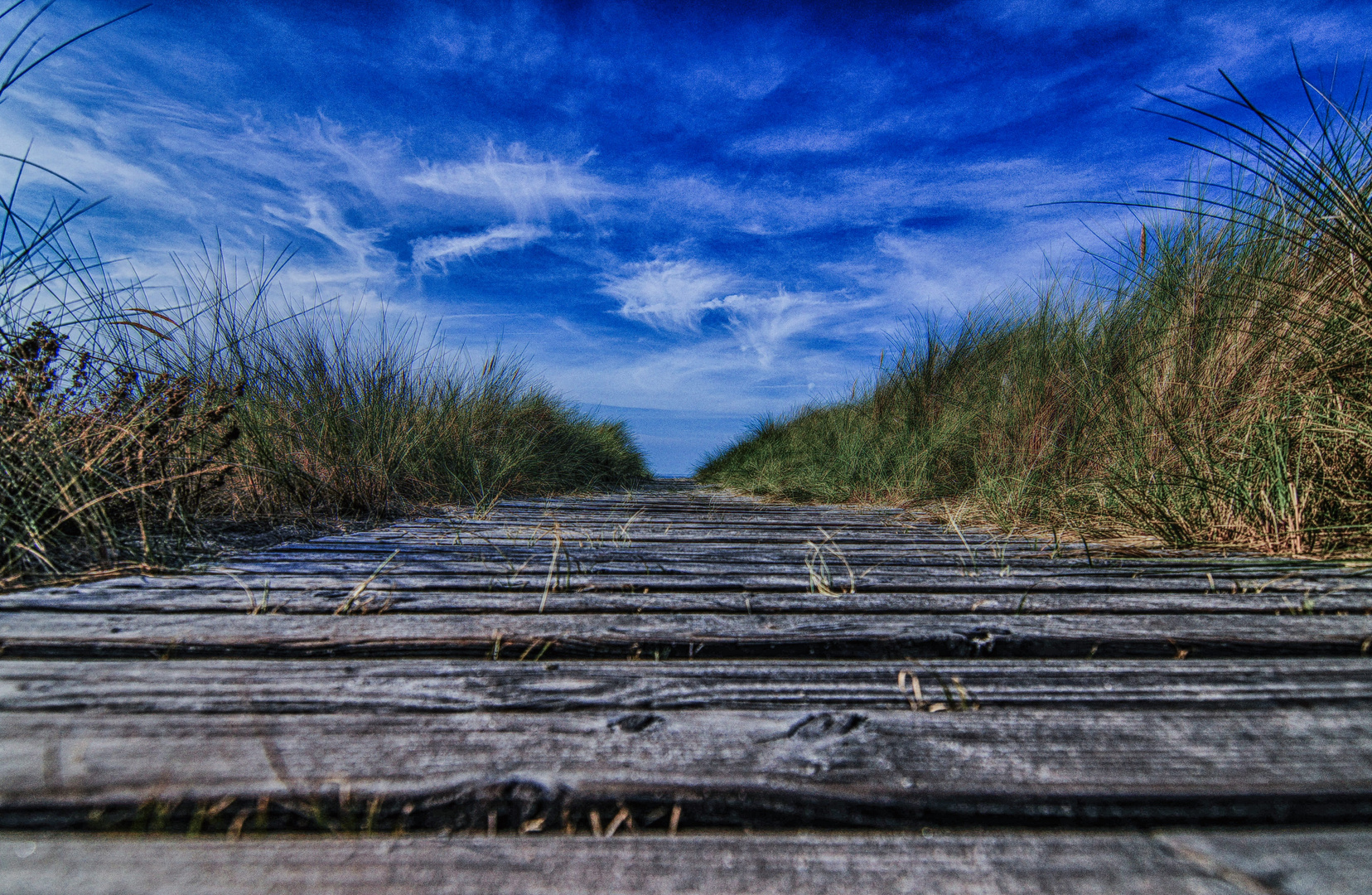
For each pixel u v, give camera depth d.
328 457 3.42
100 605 1.37
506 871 0.62
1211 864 0.63
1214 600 1.46
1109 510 2.59
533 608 1.39
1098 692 0.98
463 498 4.51
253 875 0.61
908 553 2.17
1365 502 1.93
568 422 8.16
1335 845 0.66
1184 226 3.08
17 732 0.83
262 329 3.45
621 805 0.71
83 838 0.66
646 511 4.05
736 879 0.61
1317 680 1.02
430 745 0.81
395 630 1.22
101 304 2.58
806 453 6.97
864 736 0.85
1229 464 2.29
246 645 1.14
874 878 0.61
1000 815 0.70
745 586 1.62
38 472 1.95
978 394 4.94
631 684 1.00
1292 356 2.33
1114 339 3.58
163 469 2.34
